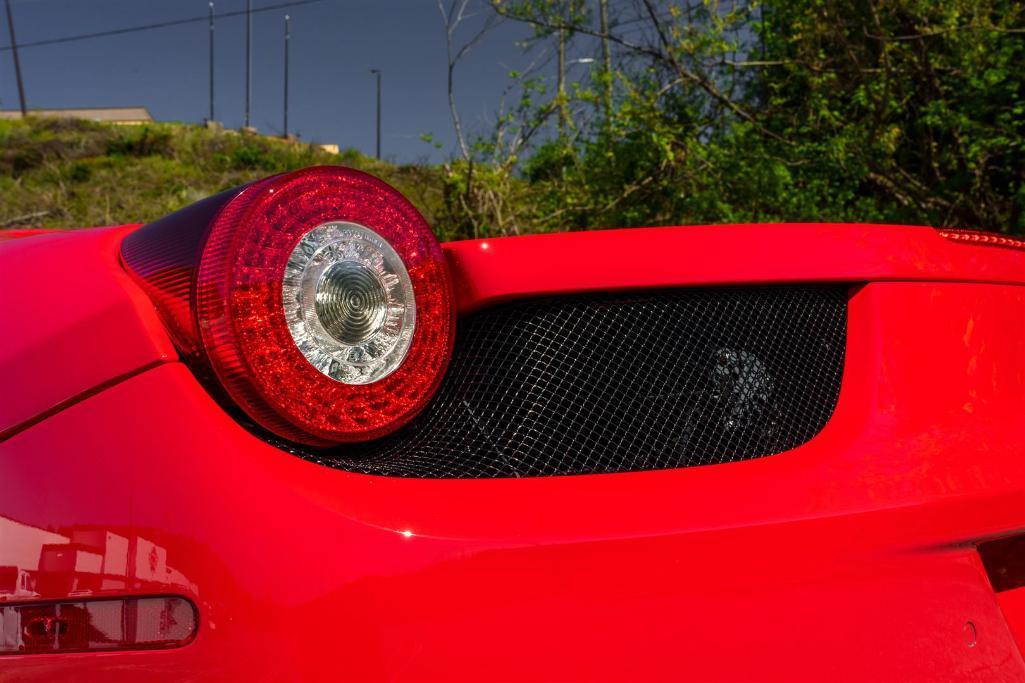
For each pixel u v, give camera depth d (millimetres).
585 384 1040
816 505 956
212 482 795
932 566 1015
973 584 1050
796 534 927
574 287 1018
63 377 845
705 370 1082
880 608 965
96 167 22844
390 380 888
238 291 812
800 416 1105
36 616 803
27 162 23547
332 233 858
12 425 834
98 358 845
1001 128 5492
